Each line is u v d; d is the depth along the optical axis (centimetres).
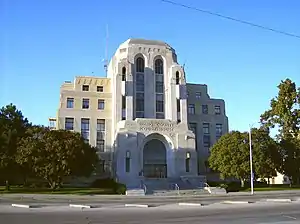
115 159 6612
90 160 5475
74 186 6569
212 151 6234
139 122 6669
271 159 5881
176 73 7294
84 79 7475
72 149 5147
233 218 1977
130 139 6506
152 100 7212
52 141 5203
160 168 6894
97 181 6606
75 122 7156
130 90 6988
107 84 7606
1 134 5394
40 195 4716
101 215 2220
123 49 7381
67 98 7231
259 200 3544
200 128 7788
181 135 6831
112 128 7200
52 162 5091
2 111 5738
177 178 6512
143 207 2842
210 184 6569
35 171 5156
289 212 2281
